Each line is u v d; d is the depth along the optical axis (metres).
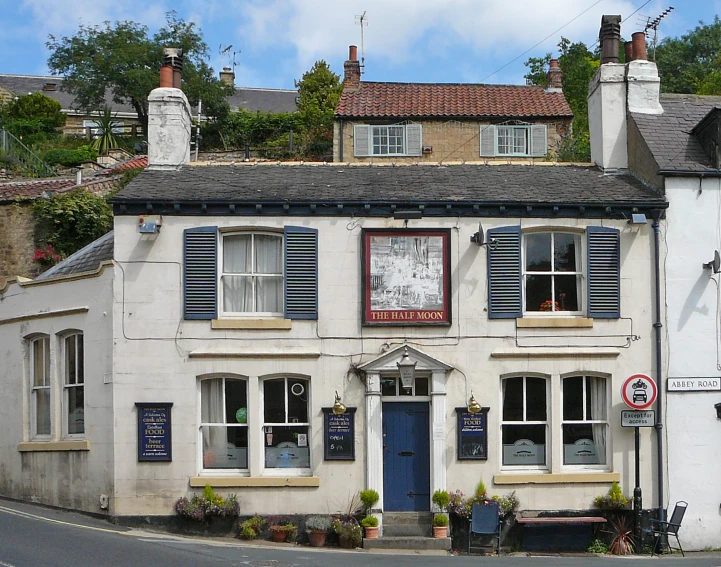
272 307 18.42
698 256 18.64
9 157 38.47
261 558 14.58
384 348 18.09
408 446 18.12
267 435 18.06
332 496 17.80
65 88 52.03
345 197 18.28
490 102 34.78
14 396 20.03
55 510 18.59
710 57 57.66
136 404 17.77
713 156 18.95
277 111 58.50
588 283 18.38
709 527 18.11
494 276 18.30
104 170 37.62
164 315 17.94
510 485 17.95
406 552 16.84
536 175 20.25
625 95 20.62
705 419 18.33
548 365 18.22
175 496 17.66
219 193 18.38
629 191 19.08
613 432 18.22
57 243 28.31
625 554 17.56
